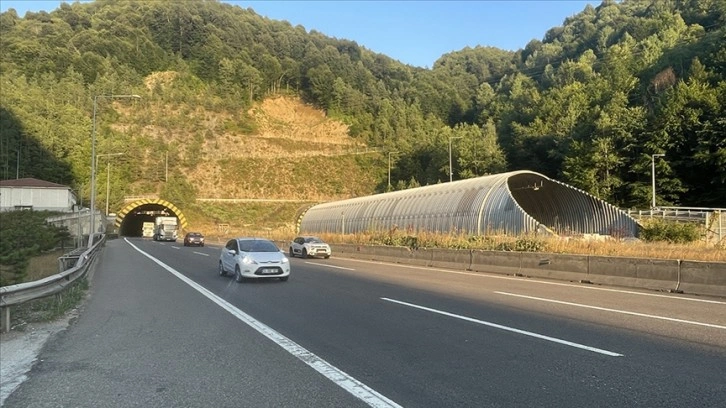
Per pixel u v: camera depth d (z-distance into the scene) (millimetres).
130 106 126688
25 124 93438
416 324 9742
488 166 88250
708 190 61250
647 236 33844
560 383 5984
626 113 67312
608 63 98625
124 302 13016
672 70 78000
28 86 114875
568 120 82312
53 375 6535
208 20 188125
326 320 10250
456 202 39375
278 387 5941
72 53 139250
